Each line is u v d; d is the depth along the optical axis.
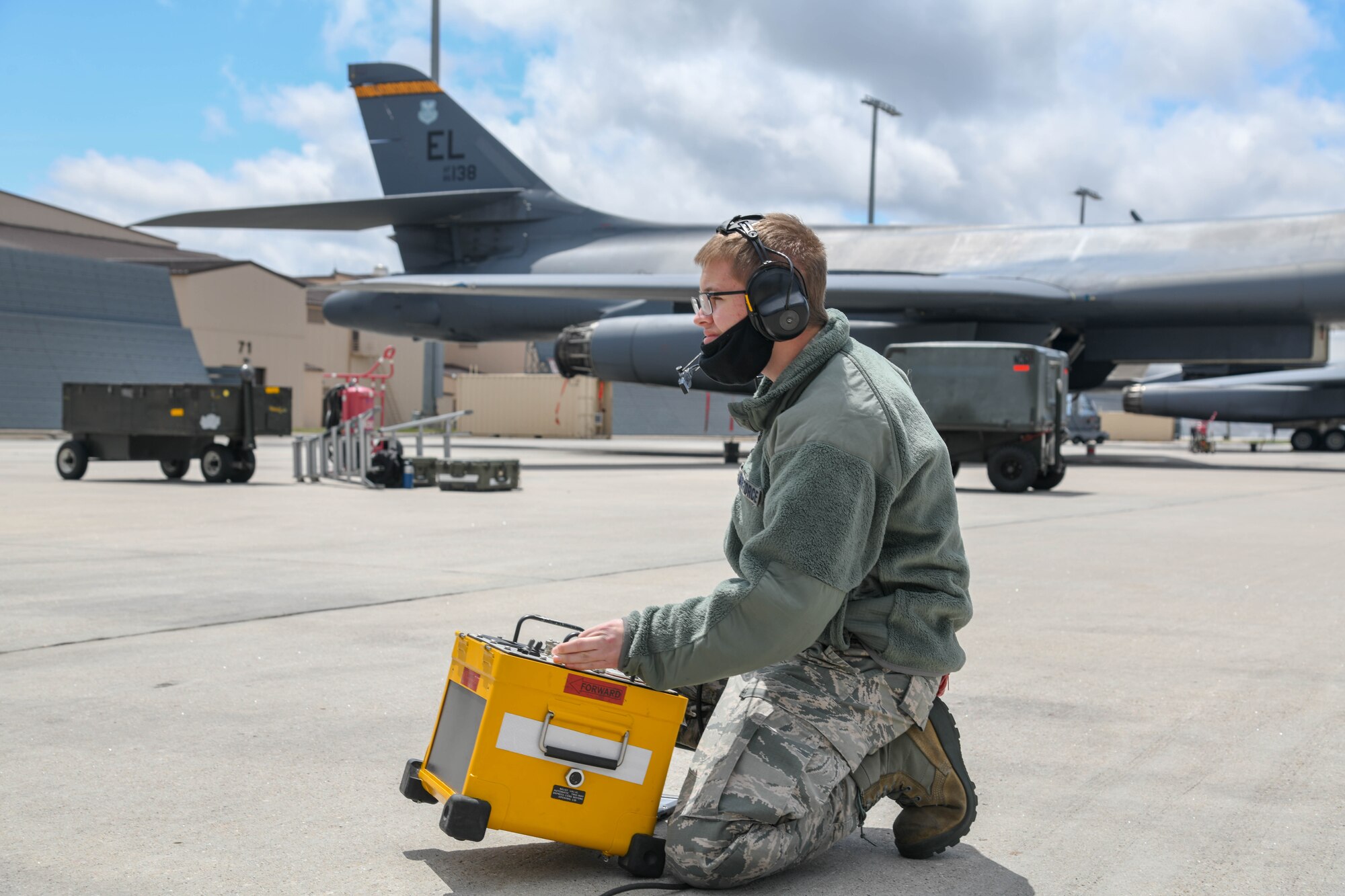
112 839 2.75
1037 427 15.85
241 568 7.63
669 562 8.02
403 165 32.28
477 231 31.00
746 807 2.39
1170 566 8.16
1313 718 4.05
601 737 2.50
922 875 2.62
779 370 2.54
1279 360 23.27
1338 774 3.41
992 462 16.39
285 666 4.66
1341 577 7.66
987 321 24.17
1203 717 4.06
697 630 2.37
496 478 15.45
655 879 2.56
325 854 2.68
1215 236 23.03
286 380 59.59
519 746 2.44
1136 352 24.55
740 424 2.58
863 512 2.34
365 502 13.34
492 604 6.20
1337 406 39.25
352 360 65.81
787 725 2.46
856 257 26.17
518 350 79.69
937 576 2.52
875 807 3.21
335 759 3.42
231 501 13.33
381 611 5.98
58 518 11.12
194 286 55.19
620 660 2.43
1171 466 26.23
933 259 25.52
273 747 3.54
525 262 30.23
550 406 49.75
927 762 2.65
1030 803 3.14
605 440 50.28
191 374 49.09
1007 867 2.68
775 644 2.32
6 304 43.56
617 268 28.38
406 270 32.41
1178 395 41.28
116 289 47.81
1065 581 7.38
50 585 6.83
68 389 16.73
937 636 2.53
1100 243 24.08
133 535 9.63
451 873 2.58
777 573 2.32
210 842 2.74
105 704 4.03
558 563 7.96
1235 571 7.90
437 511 12.21
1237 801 3.15
